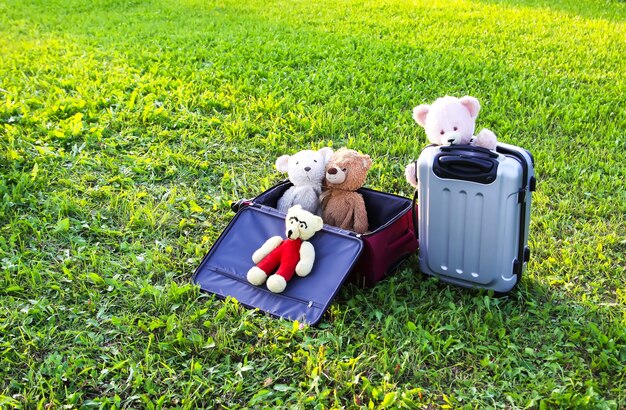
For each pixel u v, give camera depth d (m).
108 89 5.26
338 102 5.00
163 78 5.50
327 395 2.51
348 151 3.20
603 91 5.26
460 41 6.75
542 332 2.80
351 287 3.01
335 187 3.19
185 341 2.73
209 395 2.54
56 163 4.10
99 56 6.31
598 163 4.13
